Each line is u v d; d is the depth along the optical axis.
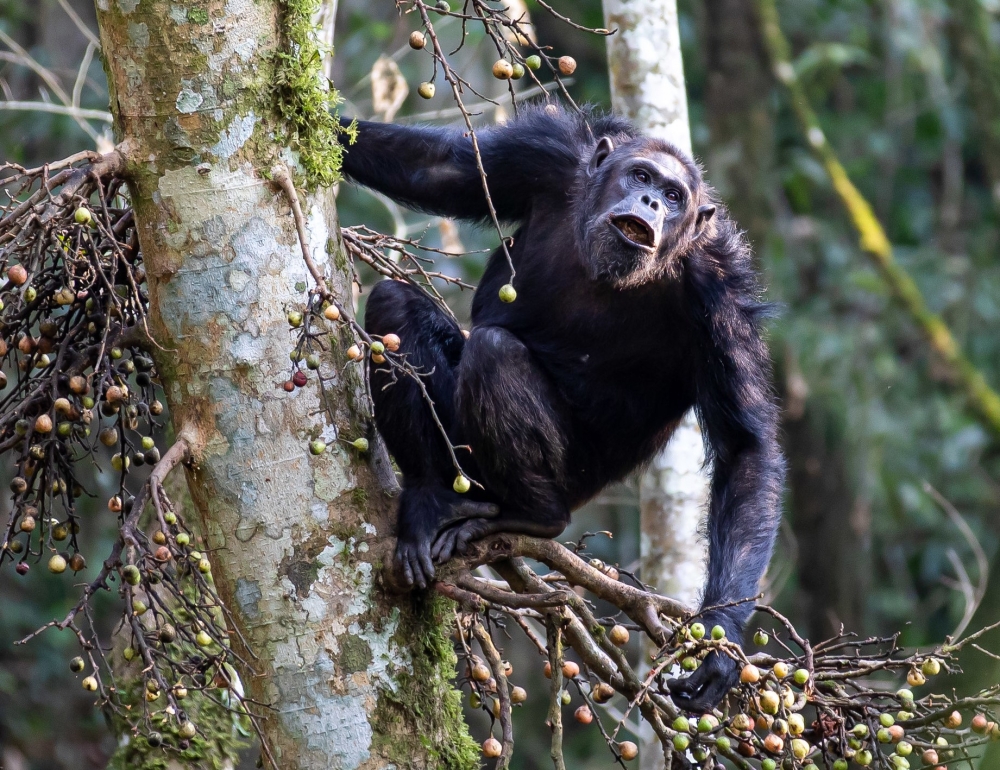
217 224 7.91
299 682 7.96
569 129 11.22
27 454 8.20
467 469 9.95
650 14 14.36
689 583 13.95
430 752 8.21
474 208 11.05
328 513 8.09
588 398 10.79
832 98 31.56
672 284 10.57
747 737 8.11
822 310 26.80
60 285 8.28
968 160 32.22
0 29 18.50
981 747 10.15
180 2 7.84
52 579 21.25
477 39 21.17
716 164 25.06
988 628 8.23
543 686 25.62
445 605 8.88
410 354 9.73
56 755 21.61
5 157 20.98
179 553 7.61
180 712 7.59
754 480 10.39
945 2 26.59
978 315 27.80
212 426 7.95
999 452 28.95
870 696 8.28
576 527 26.67
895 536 28.53
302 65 8.12
